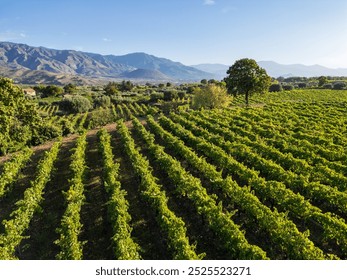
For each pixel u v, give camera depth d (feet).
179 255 45.73
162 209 56.95
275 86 313.12
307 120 132.36
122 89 418.92
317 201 65.87
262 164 77.87
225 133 110.63
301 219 59.06
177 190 66.23
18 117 114.93
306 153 87.20
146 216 64.23
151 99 277.85
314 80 494.18
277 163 84.33
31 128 124.47
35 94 395.96
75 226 54.80
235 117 140.97
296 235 47.93
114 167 79.51
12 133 114.52
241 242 47.26
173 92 270.87
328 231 50.08
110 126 152.87
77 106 240.12
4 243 51.21
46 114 198.90
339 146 95.81
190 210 64.75
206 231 57.88
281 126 126.11
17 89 108.68
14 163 87.35
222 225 51.72
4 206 72.43
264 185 64.85
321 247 51.80
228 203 66.69
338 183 68.80
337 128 118.93
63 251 48.55
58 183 82.53
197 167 79.36
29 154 98.58
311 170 75.72
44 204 71.36
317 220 53.42
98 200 71.82
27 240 58.59
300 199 58.54
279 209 63.77
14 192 79.15
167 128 131.44
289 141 101.71
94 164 95.25
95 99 268.62
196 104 188.03
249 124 124.88
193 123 127.54
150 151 94.63
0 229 61.77
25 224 57.93
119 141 119.14
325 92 264.93
